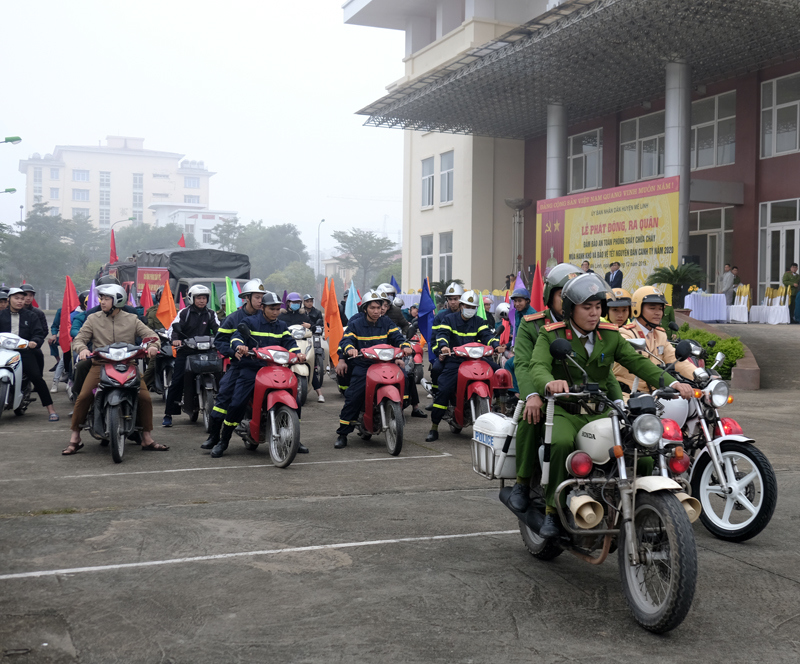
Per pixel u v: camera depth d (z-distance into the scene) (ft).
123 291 28.32
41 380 37.09
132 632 13.16
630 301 20.86
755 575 16.42
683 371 20.04
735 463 19.56
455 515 20.62
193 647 12.62
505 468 16.83
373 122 108.68
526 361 16.22
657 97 97.35
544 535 15.03
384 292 44.04
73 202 647.56
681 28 71.56
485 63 84.33
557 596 15.08
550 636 13.25
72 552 17.16
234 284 49.98
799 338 60.39
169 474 25.27
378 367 29.89
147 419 29.12
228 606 14.30
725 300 74.13
